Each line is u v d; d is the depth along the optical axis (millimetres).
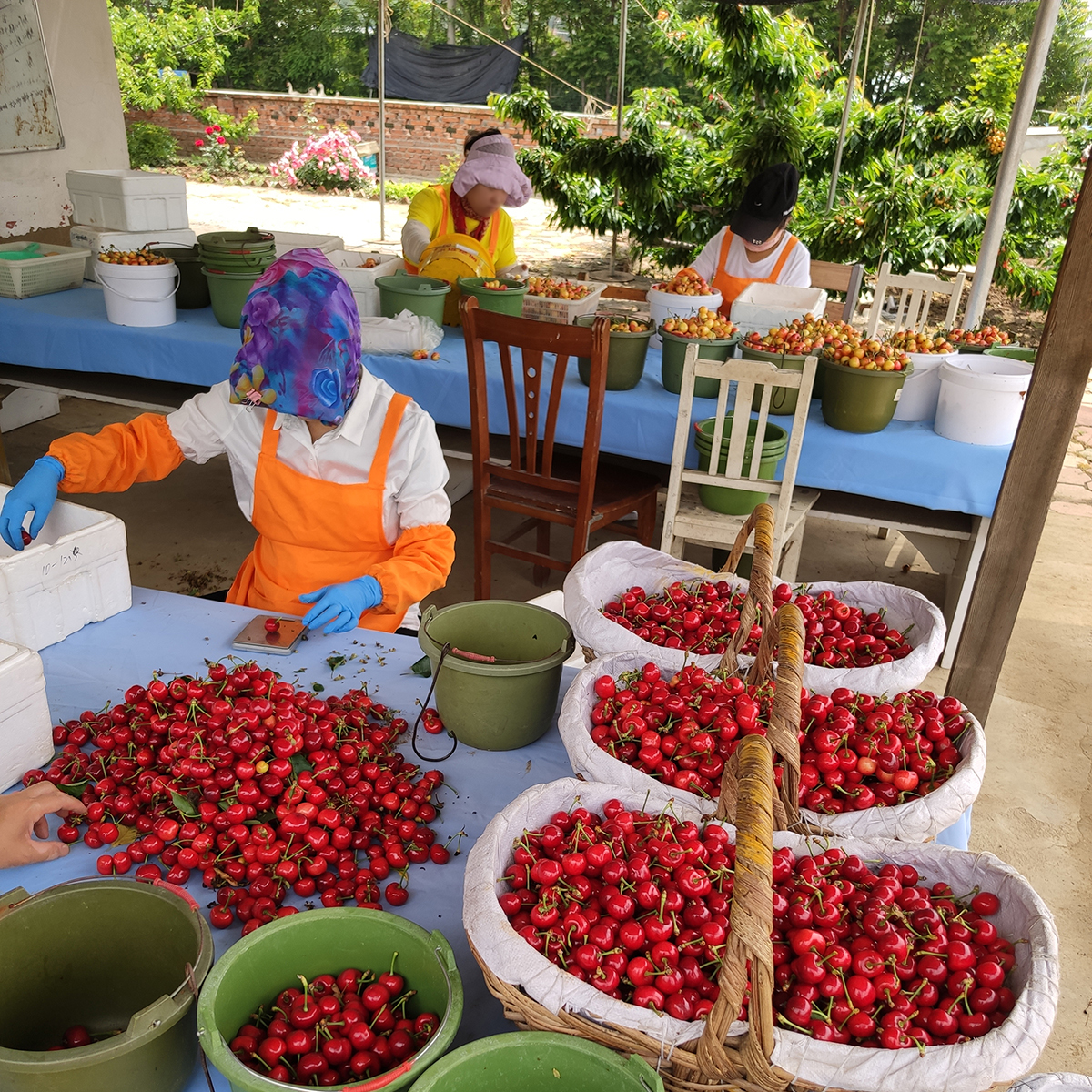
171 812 1215
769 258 4500
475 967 1102
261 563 2166
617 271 10445
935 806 1208
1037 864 2527
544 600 2479
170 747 1266
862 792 1260
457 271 4281
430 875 1221
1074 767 2955
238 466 2074
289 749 1220
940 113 8195
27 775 1305
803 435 3002
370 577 1792
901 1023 914
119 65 16500
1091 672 3518
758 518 1534
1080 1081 1240
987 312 9672
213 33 18750
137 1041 812
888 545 4613
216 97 16703
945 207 8023
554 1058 847
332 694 1600
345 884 1163
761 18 7945
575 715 1316
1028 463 2547
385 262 4441
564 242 12188
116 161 5996
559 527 4668
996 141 7855
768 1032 802
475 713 1425
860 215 7742
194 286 4219
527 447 3205
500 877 1055
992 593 2730
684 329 3326
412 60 16953
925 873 1142
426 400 3613
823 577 4199
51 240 5445
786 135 7859
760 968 794
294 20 19922
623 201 9031
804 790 1270
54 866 1188
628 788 1194
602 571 1853
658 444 3367
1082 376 2420
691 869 1027
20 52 5188
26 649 1319
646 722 1339
